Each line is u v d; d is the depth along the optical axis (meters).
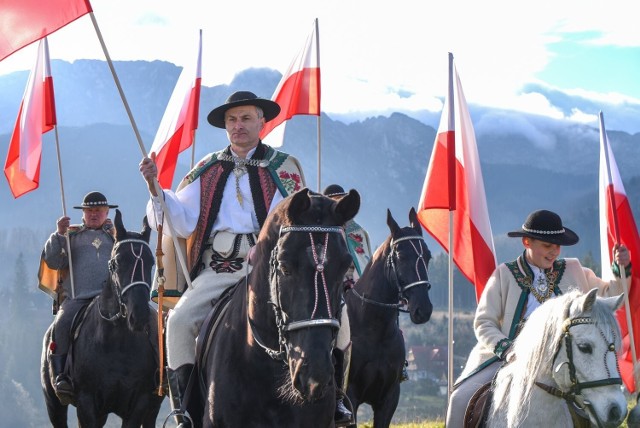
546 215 7.92
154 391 10.53
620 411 6.36
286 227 5.42
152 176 6.66
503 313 8.01
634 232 10.22
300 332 5.21
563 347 6.60
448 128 11.23
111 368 10.38
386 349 11.47
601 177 10.28
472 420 7.57
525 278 7.96
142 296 9.77
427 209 11.79
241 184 7.11
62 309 11.26
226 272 6.91
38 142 12.66
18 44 7.61
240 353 6.00
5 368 129.62
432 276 174.25
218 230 7.03
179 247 6.85
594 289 6.50
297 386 5.18
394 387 11.71
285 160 7.28
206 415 6.14
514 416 6.92
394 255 11.48
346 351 6.40
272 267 5.45
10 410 110.44
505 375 7.20
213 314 6.51
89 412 10.51
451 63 11.41
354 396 11.41
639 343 9.66
